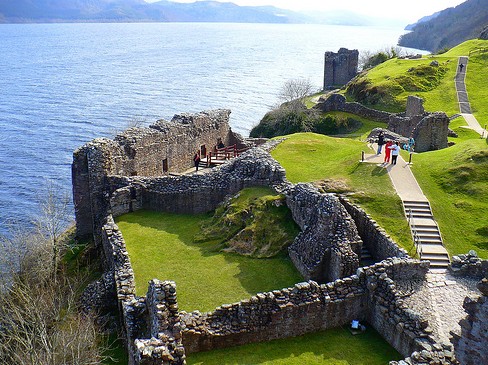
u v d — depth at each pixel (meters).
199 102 142.00
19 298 30.81
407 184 39.19
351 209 34.84
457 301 26.72
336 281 25.97
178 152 55.41
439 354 19.98
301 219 33.62
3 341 27.48
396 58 133.50
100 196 44.06
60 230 54.00
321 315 25.47
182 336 23.23
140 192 43.25
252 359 23.44
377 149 47.88
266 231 34.56
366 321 26.44
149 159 50.38
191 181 42.41
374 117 88.56
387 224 34.47
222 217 37.56
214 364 23.08
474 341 16.33
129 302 25.53
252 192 38.50
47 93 155.00
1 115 123.81
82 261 40.94
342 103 93.69
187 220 41.16
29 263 40.78
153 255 34.25
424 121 53.88
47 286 33.94
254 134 93.31
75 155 44.69
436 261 31.02
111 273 31.95
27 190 77.56
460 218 35.28
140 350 18.47
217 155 61.41
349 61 145.12
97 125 114.62
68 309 28.67
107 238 36.00
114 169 45.12
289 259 32.66
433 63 109.56
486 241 33.03
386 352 23.98
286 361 23.30
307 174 43.59
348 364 23.11
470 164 40.75
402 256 29.05
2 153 94.62
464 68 107.81
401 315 24.00
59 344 24.45
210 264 32.69
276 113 93.44
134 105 136.50
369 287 26.02
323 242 29.75
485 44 128.38
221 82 180.62
